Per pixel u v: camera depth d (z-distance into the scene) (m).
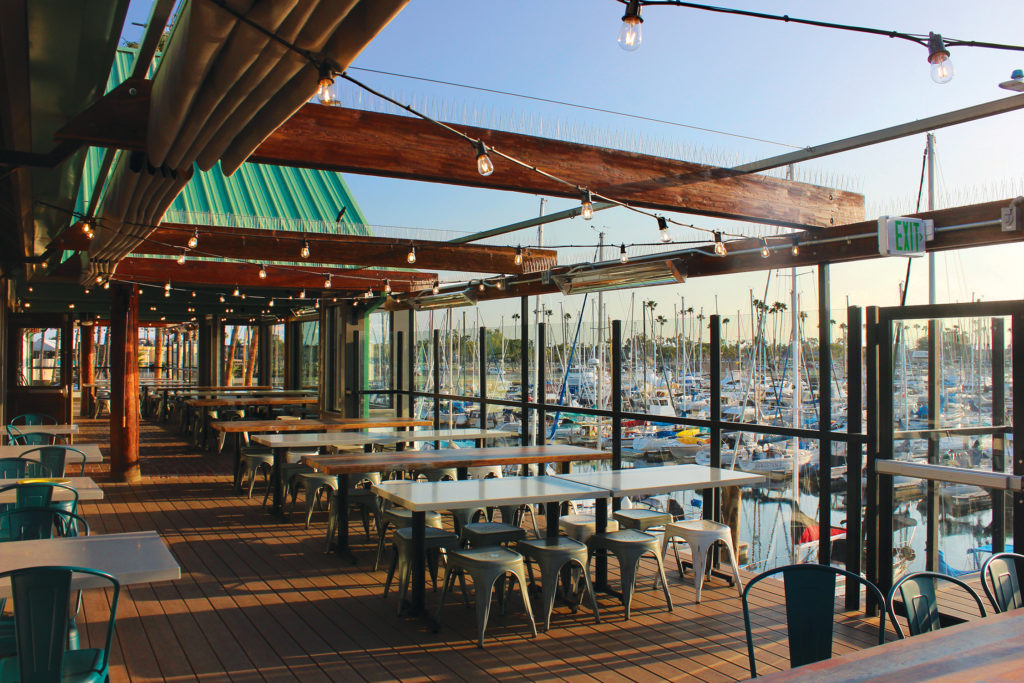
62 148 3.76
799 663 2.77
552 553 4.54
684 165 4.66
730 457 7.13
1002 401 4.70
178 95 2.70
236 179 11.04
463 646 4.23
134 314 9.80
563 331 9.41
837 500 6.93
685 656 4.10
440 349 10.98
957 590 4.64
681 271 6.21
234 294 11.50
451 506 4.31
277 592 5.20
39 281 9.68
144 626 4.49
